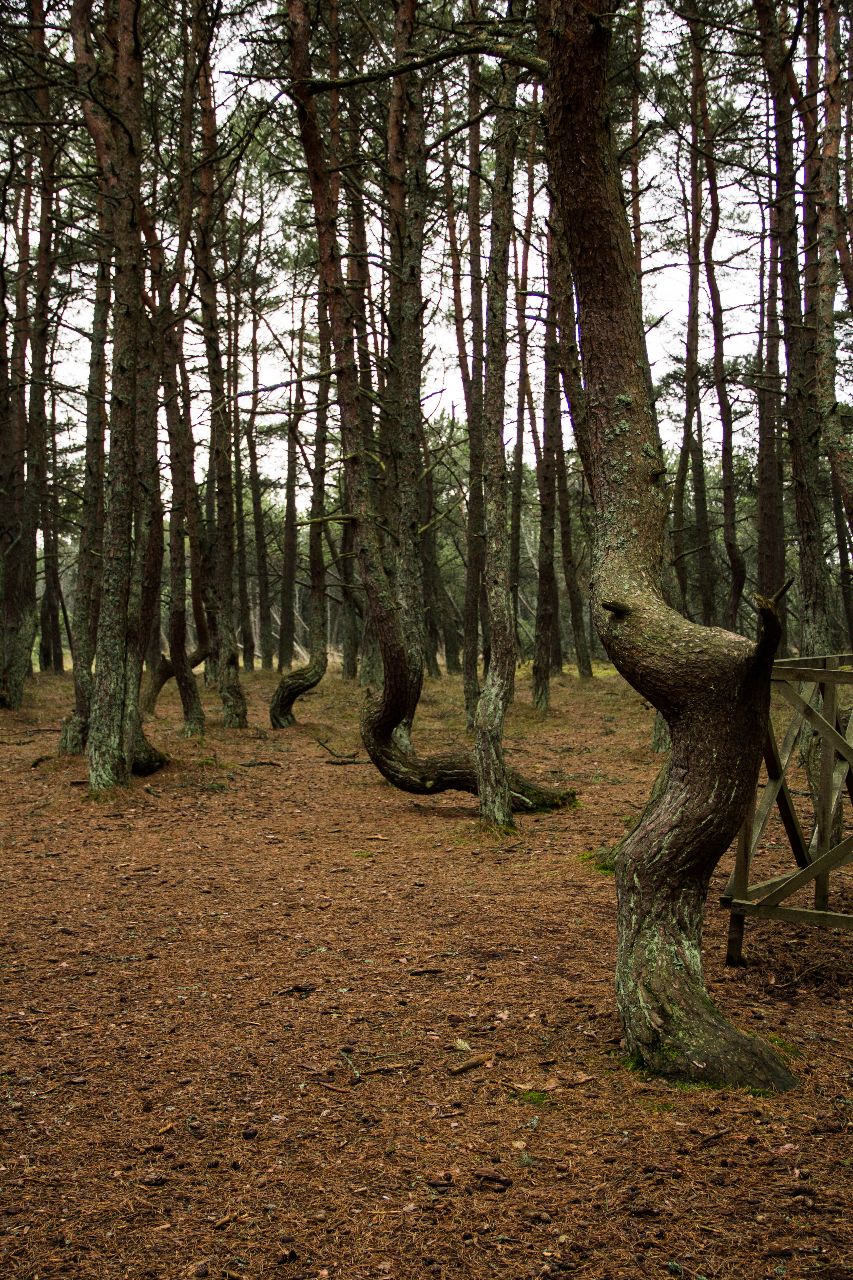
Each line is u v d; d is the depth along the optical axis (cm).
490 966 484
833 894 596
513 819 860
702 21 968
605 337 411
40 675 2830
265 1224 272
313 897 633
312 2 1219
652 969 370
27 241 1944
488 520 837
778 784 488
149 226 1401
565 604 4569
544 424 1873
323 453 1744
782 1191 277
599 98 391
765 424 1922
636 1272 245
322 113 1491
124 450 962
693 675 362
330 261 827
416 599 1059
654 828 375
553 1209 274
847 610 2828
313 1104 345
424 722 1761
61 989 466
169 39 1516
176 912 600
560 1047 385
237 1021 424
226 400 736
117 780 966
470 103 1568
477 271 1733
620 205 408
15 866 716
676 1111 326
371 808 966
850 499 895
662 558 405
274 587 4478
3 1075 371
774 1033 391
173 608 1472
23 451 1884
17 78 1038
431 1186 288
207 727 1606
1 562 1794
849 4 1348
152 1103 347
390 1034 406
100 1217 277
